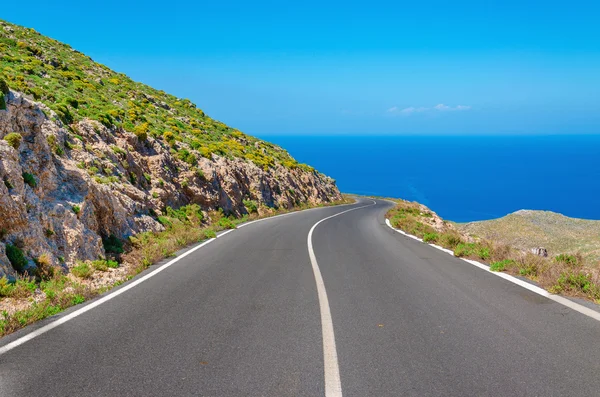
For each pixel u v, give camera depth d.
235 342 5.05
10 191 8.73
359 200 71.12
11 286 7.27
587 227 38.47
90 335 5.27
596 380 3.98
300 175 53.94
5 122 10.34
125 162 18.81
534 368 4.26
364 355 4.65
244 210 30.47
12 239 8.34
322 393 3.75
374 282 8.65
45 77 32.12
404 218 25.92
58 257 9.16
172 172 23.41
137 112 33.75
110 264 10.19
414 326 5.70
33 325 5.69
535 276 8.95
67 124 17.80
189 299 7.16
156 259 11.29
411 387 3.86
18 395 3.67
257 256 12.16
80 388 3.81
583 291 7.39
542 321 5.84
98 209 12.38
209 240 15.84
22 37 46.41
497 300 7.05
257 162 41.88
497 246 12.04
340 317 6.13
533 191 192.50
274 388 3.84
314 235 18.45
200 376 4.09
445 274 9.47
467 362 4.44
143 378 4.03
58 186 11.19
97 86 39.28
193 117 51.16
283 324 5.79
